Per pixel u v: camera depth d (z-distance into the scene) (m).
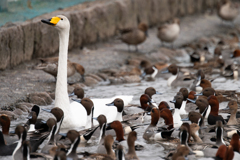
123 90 17.39
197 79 17.70
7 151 9.61
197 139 10.73
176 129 10.84
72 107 12.59
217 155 9.41
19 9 19.81
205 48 25.91
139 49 26.62
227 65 22.02
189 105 14.12
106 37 27.73
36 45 20.33
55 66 16.81
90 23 25.61
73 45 24.12
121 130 10.87
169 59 25.67
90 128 11.23
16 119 12.92
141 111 13.60
